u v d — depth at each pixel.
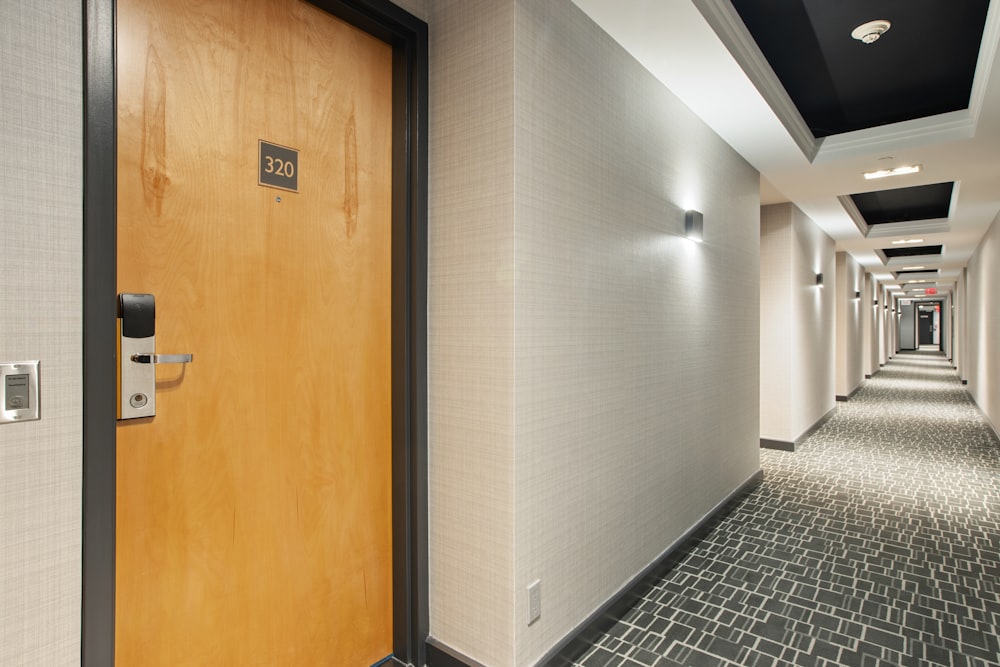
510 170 1.36
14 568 0.83
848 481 3.52
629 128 1.89
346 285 1.39
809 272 4.95
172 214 1.07
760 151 2.88
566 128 1.56
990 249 5.33
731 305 2.85
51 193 0.86
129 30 1.00
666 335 2.16
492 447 1.40
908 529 2.68
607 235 1.76
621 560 1.87
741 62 1.97
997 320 4.89
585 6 1.61
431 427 1.53
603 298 1.74
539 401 1.46
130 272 1.01
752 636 1.75
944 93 2.67
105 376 0.92
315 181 1.32
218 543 1.15
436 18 1.52
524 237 1.39
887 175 3.36
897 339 20.41
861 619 1.85
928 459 4.14
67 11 0.87
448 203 1.49
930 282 11.81
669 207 2.18
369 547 1.47
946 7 1.97
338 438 1.38
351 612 1.42
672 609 1.91
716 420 2.69
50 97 0.85
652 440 2.07
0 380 0.81
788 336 4.38
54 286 0.86
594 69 1.70
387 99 1.50
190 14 1.09
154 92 1.03
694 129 2.39
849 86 2.60
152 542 1.05
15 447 0.82
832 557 2.35
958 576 2.17
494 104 1.39
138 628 1.03
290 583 1.28
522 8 1.39
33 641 0.85
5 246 0.81
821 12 2.01
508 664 1.38
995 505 3.04
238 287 1.18
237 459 1.18
